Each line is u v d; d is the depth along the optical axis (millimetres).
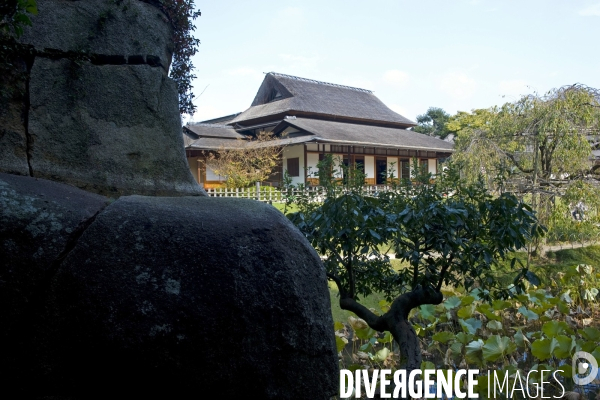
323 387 1980
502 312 6680
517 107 9320
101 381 1823
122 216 1944
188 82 3562
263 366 1857
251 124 28062
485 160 9219
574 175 8992
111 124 2615
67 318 1800
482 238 3566
